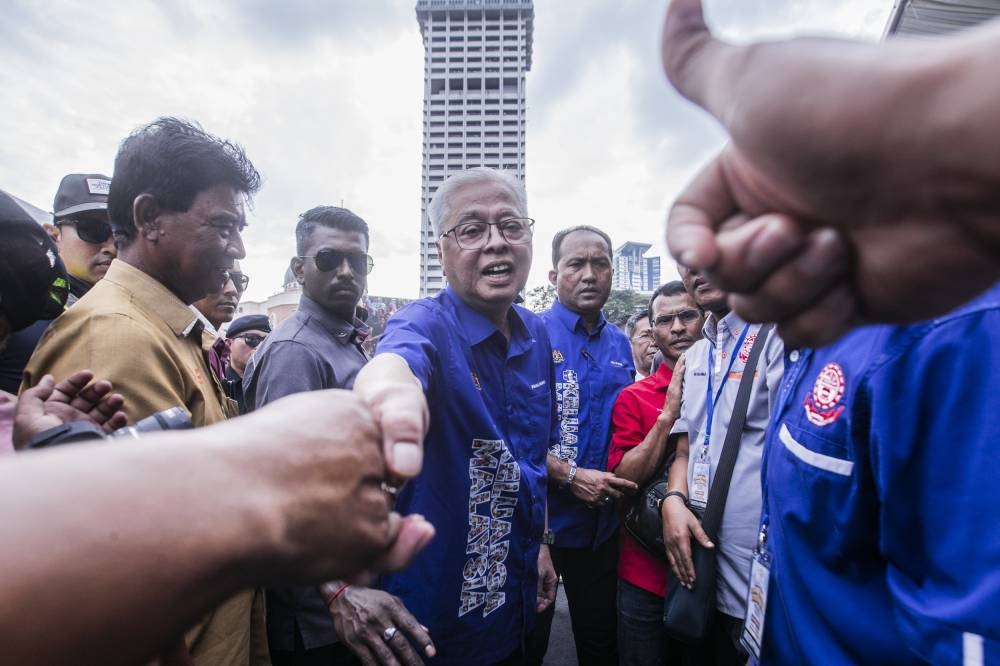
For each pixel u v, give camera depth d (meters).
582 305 3.07
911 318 0.32
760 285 0.34
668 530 2.00
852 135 0.24
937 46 0.23
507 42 69.81
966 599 0.75
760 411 1.82
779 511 1.18
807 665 1.10
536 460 1.91
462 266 1.77
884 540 0.91
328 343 2.20
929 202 0.25
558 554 2.78
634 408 2.60
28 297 1.05
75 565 0.25
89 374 1.00
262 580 0.34
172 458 0.30
